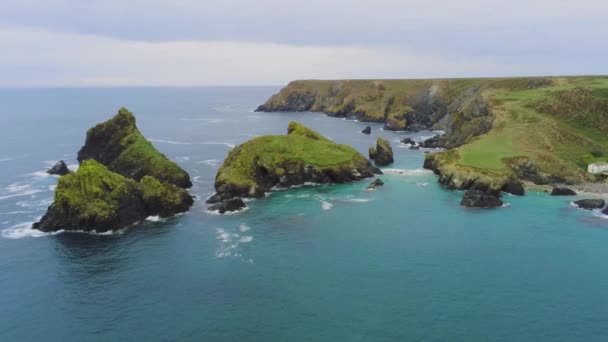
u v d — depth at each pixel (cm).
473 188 9694
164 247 6856
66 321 4931
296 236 7300
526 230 7419
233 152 11175
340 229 7612
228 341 4538
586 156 11006
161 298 5372
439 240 7075
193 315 5003
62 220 7544
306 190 10144
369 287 5575
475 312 5003
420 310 5050
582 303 5175
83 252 6681
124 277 5903
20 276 5950
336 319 4888
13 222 7969
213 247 6850
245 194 9531
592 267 6056
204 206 8900
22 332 4750
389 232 7444
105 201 7662
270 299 5319
